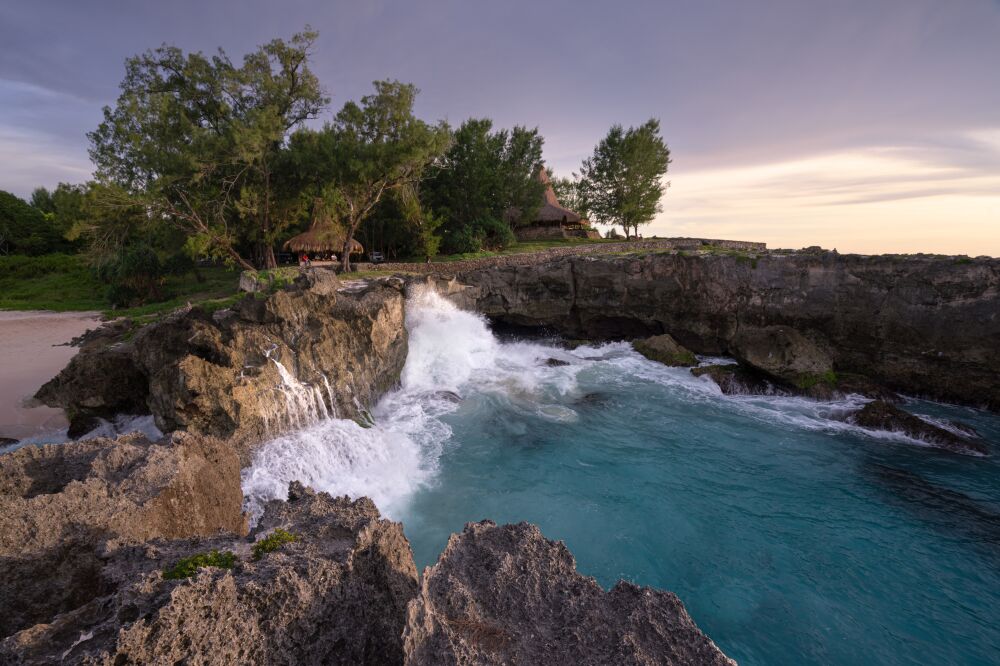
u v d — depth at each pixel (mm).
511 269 35312
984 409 23641
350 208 38250
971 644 9945
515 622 5383
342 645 5930
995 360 23078
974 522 14180
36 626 4988
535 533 6844
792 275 28328
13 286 60906
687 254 31531
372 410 21547
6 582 6426
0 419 20328
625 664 4762
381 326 22391
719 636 10078
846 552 12805
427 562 11977
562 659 4883
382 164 36062
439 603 5477
